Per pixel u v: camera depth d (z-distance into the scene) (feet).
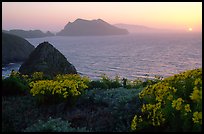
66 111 33.19
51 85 34.04
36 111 32.78
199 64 385.09
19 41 449.89
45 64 128.57
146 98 28.86
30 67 127.65
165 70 329.52
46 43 139.13
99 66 372.58
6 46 419.13
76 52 646.74
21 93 39.32
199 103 23.39
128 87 48.06
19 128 28.89
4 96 38.22
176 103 23.71
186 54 555.28
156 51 649.20
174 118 24.59
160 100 25.93
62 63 137.28
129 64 394.52
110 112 32.17
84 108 34.06
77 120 30.96
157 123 25.20
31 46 467.93
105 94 38.22
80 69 339.98
